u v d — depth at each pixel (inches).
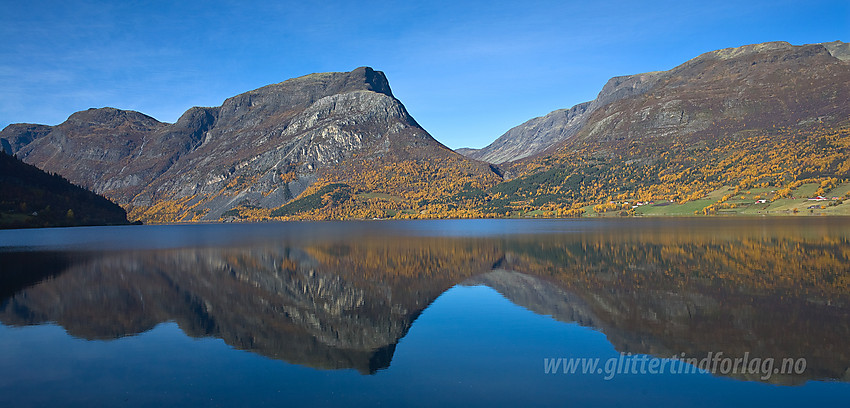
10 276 2321.6
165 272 2468.0
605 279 2032.5
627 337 1165.1
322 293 1836.9
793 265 2308.1
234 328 1296.8
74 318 1411.2
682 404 800.3
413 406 791.7
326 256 3267.7
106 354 1072.8
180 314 1470.2
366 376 927.0
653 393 845.2
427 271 2436.0
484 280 2106.3
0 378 925.8
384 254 3353.8
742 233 4466.0
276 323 1354.6
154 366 991.0
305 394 842.8
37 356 1056.2
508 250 3432.6
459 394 841.5
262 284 2063.2
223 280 2178.9
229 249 3914.9
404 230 7096.5
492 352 1067.9
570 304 1551.4
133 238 5634.8
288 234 6496.1
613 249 3289.9
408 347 1111.0
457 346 1115.9
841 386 862.5
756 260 2516.0
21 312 1497.3
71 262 2935.5
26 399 827.4
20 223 7800.2
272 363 1010.1
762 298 1571.1
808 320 1285.7
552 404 801.6
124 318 1416.1
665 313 1397.6
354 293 1834.4
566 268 2406.5
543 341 1143.6
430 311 1493.6
